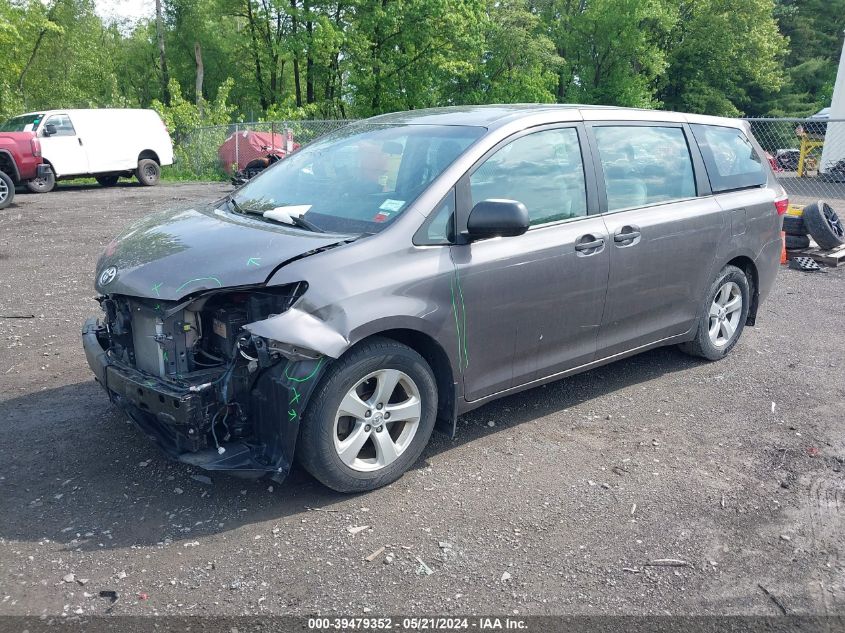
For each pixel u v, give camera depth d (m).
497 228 3.65
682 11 44.34
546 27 40.69
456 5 30.98
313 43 30.89
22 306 7.14
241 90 44.47
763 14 43.56
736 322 5.84
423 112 4.84
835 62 54.38
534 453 4.19
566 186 4.40
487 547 3.27
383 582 3.00
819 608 2.92
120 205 16.05
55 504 3.53
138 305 3.56
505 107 4.70
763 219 5.75
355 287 3.44
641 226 4.72
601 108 4.82
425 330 3.67
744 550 3.29
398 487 3.77
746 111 50.72
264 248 3.54
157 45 46.00
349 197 4.05
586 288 4.43
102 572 3.02
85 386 5.04
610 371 5.57
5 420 4.46
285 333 3.22
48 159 18.95
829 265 9.67
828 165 21.47
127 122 20.78
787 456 4.23
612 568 3.14
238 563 3.10
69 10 37.34
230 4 35.56
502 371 4.16
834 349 6.21
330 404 3.41
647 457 4.18
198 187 21.52
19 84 35.00
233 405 3.43
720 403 4.99
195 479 3.77
